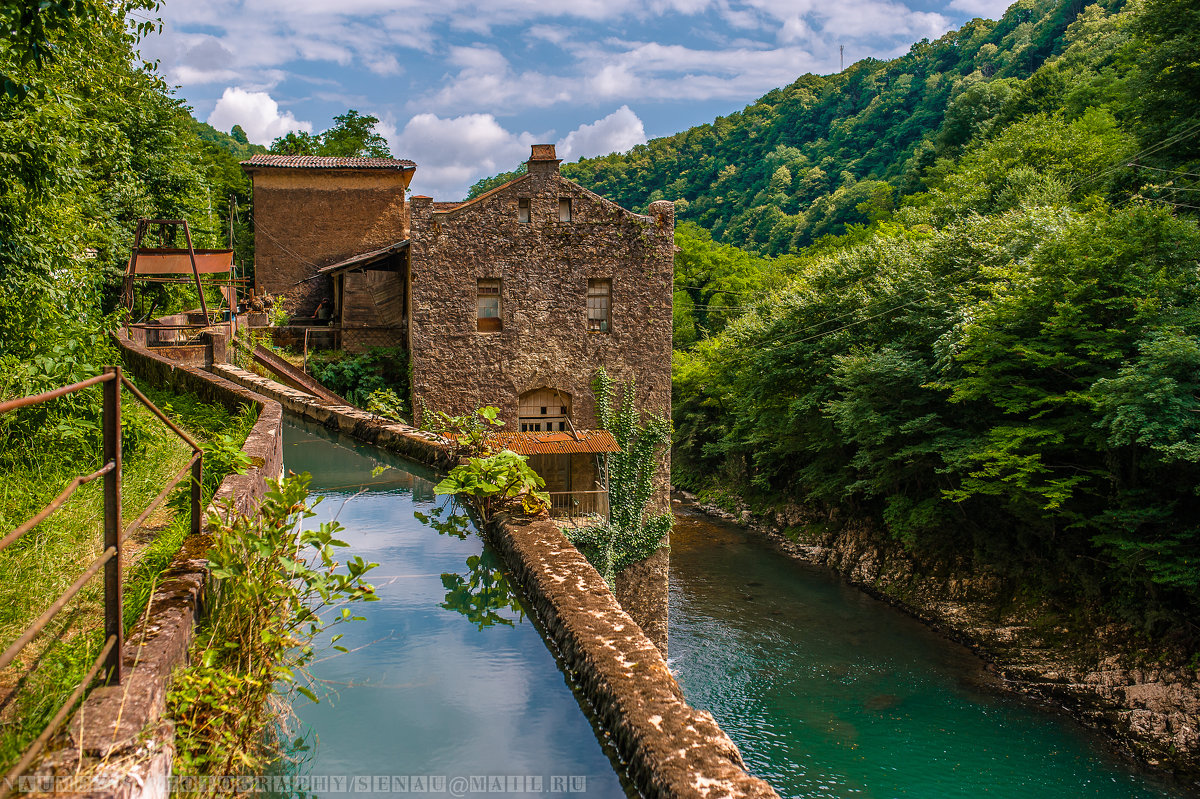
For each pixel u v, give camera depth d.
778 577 31.86
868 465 28.94
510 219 24.33
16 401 2.25
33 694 3.11
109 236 19.17
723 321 59.88
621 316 24.97
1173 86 32.16
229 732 3.13
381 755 3.24
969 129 67.31
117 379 2.95
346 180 34.41
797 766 18.69
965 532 28.61
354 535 6.18
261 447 6.80
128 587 4.17
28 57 6.68
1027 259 24.34
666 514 25.61
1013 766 18.66
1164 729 19.55
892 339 29.55
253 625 3.63
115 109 20.94
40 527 4.95
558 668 4.03
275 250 34.19
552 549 5.31
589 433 23.89
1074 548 24.56
